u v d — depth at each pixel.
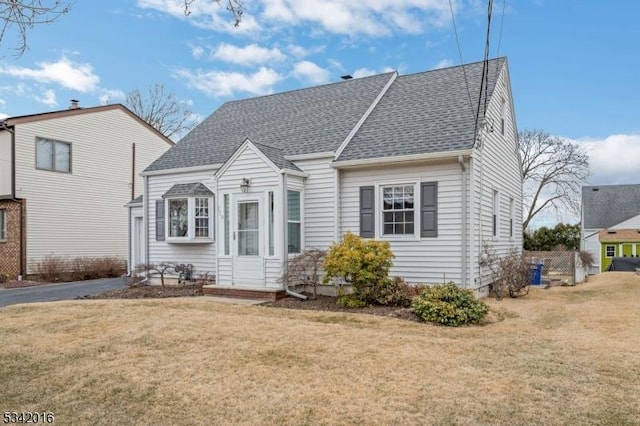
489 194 11.82
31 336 7.09
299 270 10.80
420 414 4.11
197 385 4.91
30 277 17.92
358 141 12.09
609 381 4.86
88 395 4.77
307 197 11.97
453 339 6.74
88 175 20.38
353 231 11.55
